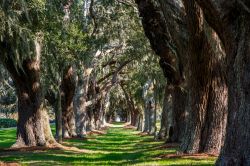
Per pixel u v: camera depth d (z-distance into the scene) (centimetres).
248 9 1129
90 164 2044
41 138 3002
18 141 2975
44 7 2267
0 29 1991
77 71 4569
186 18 1820
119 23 3747
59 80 3500
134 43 3962
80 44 2991
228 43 1204
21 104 2992
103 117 9725
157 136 4059
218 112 1881
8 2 2009
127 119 12925
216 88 1878
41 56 3067
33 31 2392
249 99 1142
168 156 1925
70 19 3095
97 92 6550
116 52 5262
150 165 1662
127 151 2998
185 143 1958
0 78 3147
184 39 1939
